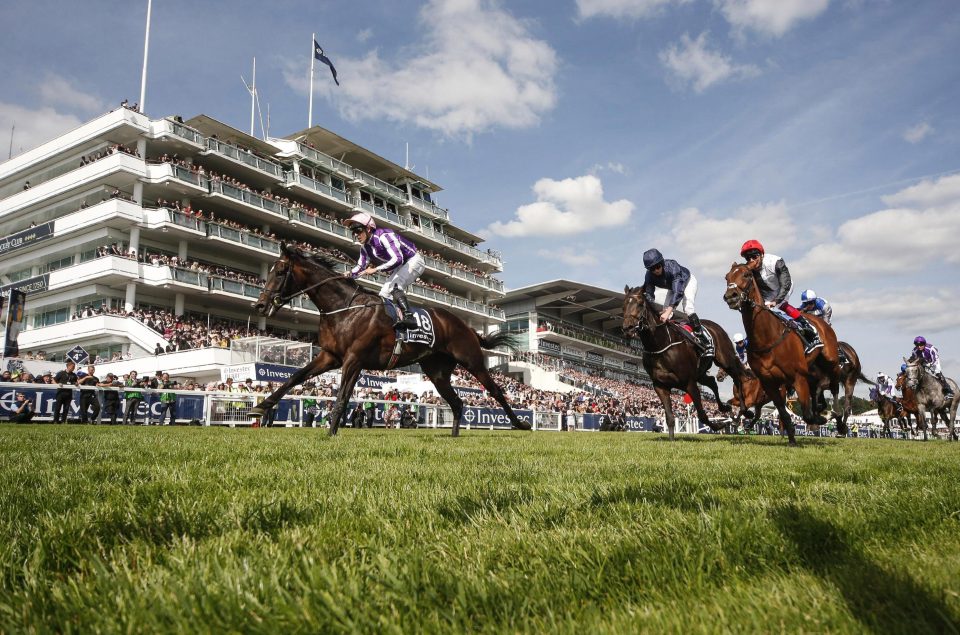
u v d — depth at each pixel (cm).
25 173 4200
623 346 7262
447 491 306
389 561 174
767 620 134
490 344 1082
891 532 223
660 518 232
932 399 1617
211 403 1884
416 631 133
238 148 4181
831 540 204
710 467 456
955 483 346
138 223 3609
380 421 2292
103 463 426
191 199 3981
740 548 190
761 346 845
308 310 4197
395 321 886
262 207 4188
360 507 262
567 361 6506
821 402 1125
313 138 5047
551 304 6569
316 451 565
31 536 205
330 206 4897
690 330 1023
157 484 316
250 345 3156
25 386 1570
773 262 877
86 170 3678
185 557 181
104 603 149
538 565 175
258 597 149
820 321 1038
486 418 2639
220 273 3988
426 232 5716
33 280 3844
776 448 761
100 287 3669
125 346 3472
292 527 228
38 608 148
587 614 141
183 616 140
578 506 264
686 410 4722
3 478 338
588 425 3145
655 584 164
